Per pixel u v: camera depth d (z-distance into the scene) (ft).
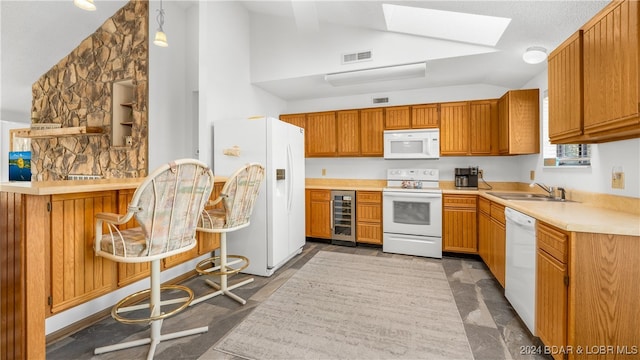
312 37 11.32
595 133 4.99
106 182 6.11
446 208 10.97
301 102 15.21
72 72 14.48
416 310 6.79
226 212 6.93
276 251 9.25
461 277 8.91
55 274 4.94
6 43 13.39
